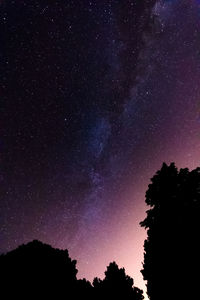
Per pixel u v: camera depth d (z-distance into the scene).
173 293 8.19
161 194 9.34
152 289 8.84
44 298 8.29
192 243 8.21
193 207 8.65
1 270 8.23
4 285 7.89
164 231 8.86
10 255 8.85
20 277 8.27
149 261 9.03
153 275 8.83
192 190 8.91
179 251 8.35
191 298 7.81
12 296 7.80
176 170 9.49
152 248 9.01
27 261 8.81
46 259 9.26
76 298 9.36
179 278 8.14
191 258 8.09
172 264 8.38
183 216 8.68
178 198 9.02
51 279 8.80
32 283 8.31
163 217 9.02
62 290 8.91
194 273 7.91
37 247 9.51
